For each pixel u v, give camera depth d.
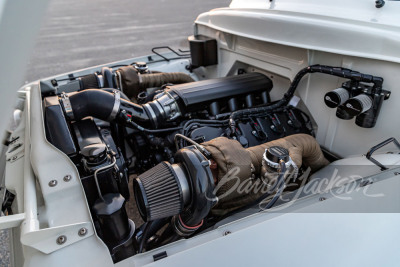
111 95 1.24
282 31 1.53
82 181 0.97
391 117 1.21
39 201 0.90
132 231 1.00
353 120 1.37
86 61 6.11
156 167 0.91
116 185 1.03
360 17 1.37
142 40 7.55
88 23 9.98
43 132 1.05
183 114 1.50
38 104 1.25
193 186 0.85
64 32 8.72
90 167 0.98
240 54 2.02
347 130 1.41
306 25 1.41
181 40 7.40
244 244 0.78
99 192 0.95
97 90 1.22
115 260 0.99
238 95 1.64
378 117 1.25
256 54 1.87
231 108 1.62
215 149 1.00
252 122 1.49
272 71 1.79
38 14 0.50
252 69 2.06
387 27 1.20
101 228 0.96
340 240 0.90
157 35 8.02
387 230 0.98
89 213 0.82
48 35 8.37
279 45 1.67
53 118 1.08
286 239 0.83
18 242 0.89
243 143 1.37
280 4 1.75
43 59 6.29
